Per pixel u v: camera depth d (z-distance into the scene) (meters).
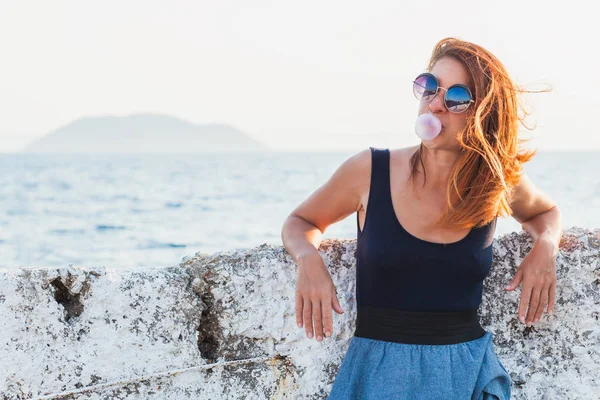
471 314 2.63
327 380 2.73
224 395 2.53
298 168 114.75
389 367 2.48
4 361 2.12
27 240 32.12
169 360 2.41
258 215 42.53
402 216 2.55
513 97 2.55
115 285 2.32
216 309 2.54
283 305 2.64
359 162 2.65
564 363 2.97
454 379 2.47
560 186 57.75
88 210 44.81
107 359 2.29
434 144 2.51
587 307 2.95
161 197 54.53
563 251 2.94
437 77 2.54
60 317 2.22
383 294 2.56
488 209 2.50
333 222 2.76
